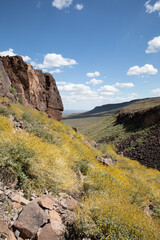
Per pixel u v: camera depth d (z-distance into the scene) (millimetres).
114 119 95938
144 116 54562
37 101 17125
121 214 2725
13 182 2814
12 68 14461
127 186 5629
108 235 2322
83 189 3889
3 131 4469
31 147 3621
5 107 7953
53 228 2121
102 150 14062
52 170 3508
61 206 2781
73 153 6066
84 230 2268
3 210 2145
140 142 39125
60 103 21266
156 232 2799
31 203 2260
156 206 5680
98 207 2762
